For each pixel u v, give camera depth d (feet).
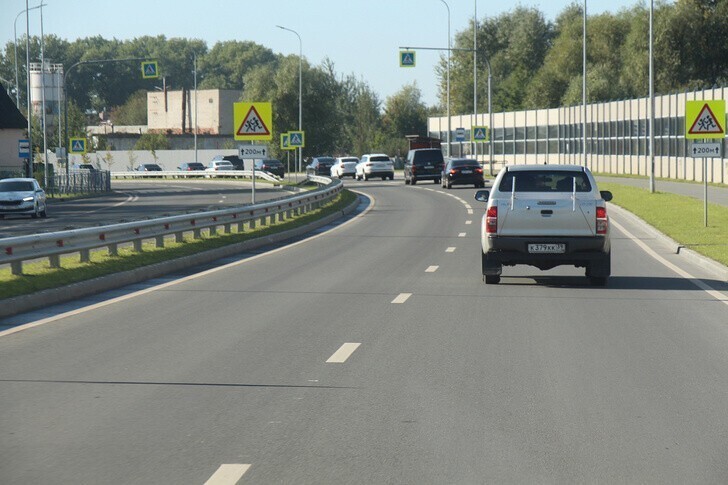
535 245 85.81
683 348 56.13
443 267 103.91
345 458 34.30
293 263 109.70
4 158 427.33
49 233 85.40
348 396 44.01
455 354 54.39
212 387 45.96
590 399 43.29
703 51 446.19
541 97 602.03
